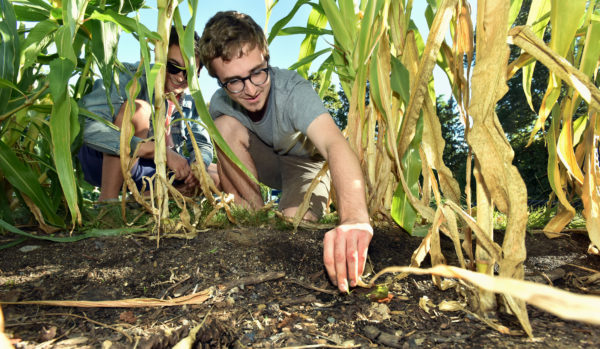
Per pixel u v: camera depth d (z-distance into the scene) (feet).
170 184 3.61
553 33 2.52
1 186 4.00
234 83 3.98
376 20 3.23
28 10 4.08
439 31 2.64
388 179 3.97
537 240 3.68
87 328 2.18
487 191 2.39
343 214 2.84
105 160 5.07
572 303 0.76
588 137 2.91
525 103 24.86
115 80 4.27
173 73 4.99
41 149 5.25
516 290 0.85
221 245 3.41
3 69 3.34
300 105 3.96
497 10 2.15
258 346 2.04
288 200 5.20
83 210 4.41
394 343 2.02
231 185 5.33
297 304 2.53
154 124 3.39
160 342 2.02
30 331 2.15
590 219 2.77
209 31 3.80
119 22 3.22
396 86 3.18
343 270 2.40
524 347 1.88
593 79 2.82
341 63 4.79
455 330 2.13
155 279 2.84
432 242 2.60
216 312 2.39
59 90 2.83
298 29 4.79
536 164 15.94
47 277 2.83
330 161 3.30
